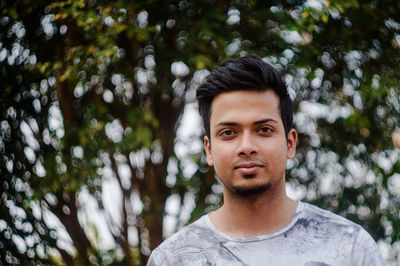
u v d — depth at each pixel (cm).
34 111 276
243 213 144
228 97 141
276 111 141
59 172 271
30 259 273
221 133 141
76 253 297
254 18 271
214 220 151
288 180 302
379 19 281
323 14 247
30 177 275
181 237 151
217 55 266
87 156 277
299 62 269
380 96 276
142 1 257
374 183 293
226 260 142
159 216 303
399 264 289
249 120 137
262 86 140
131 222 308
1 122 276
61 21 269
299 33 258
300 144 304
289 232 142
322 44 280
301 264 137
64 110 280
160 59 268
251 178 137
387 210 291
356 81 281
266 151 137
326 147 303
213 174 300
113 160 296
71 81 266
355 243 140
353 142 297
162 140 301
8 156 275
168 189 304
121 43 273
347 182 299
